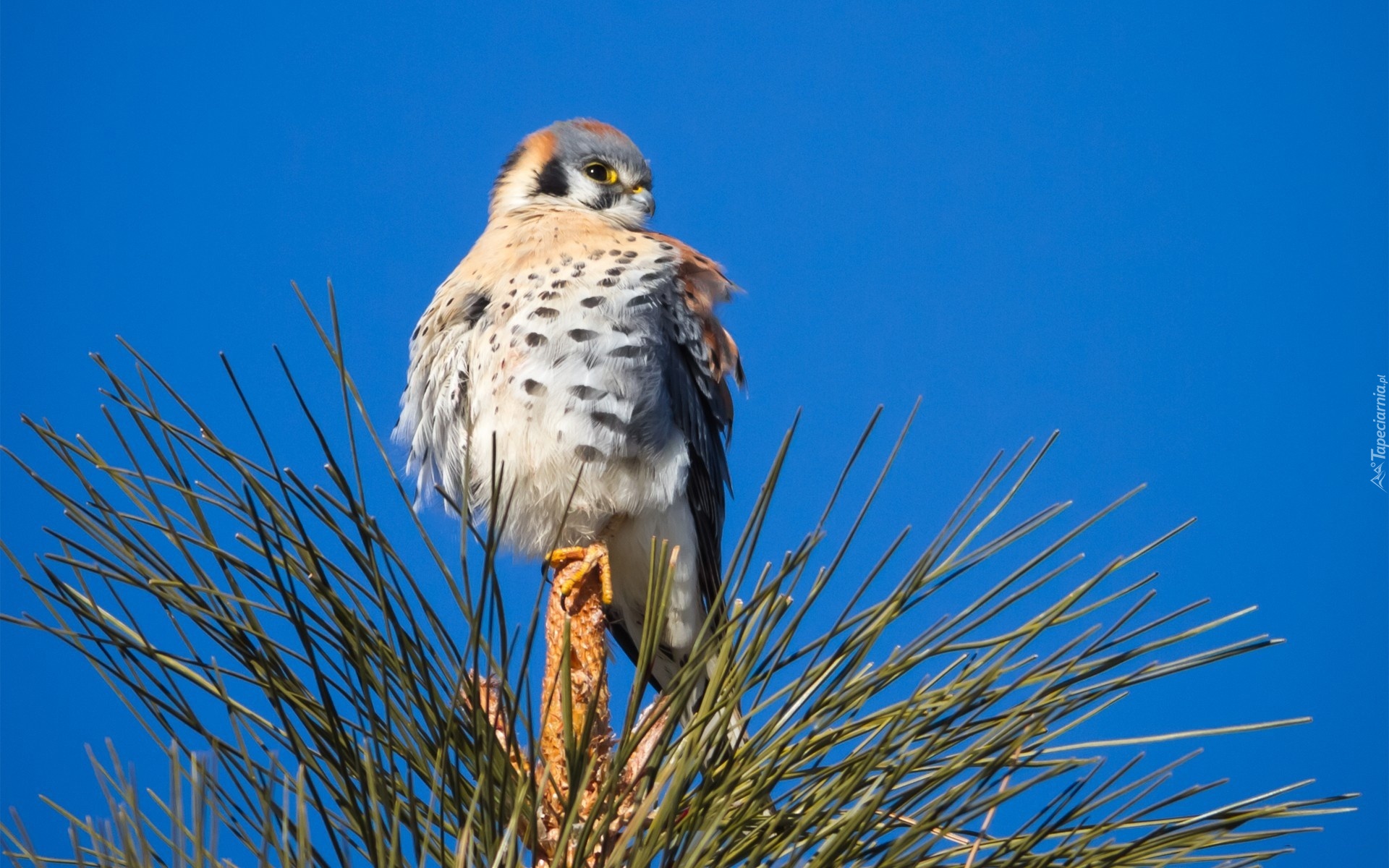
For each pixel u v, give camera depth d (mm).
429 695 4129
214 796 3713
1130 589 3867
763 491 3990
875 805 3861
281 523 4059
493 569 3701
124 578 3867
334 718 3941
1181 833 3873
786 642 4055
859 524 4004
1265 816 3830
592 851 4359
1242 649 3738
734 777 4211
